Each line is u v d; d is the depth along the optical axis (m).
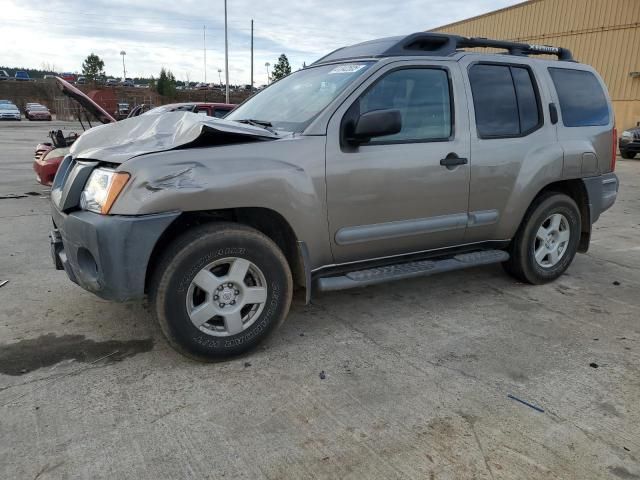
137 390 2.84
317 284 3.49
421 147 3.65
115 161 2.91
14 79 66.94
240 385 2.92
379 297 4.33
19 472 2.20
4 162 13.71
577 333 3.67
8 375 2.97
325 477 2.21
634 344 3.51
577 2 22.06
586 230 4.92
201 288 3.02
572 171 4.52
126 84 77.31
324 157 3.28
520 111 4.25
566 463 2.31
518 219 4.29
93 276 2.97
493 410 2.71
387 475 2.23
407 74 3.66
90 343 3.38
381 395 2.84
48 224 6.77
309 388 2.90
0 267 4.91
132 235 2.78
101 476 2.19
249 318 3.23
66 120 43.62
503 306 4.16
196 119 3.14
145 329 3.58
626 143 17.02
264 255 3.14
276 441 2.44
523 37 24.70
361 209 3.47
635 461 2.33
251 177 3.00
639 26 20.03
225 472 2.23
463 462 2.31
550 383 2.98
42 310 3.88
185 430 2.50
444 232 3.92
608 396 2.86
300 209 3.21
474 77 4.00
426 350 3.38
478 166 3.94
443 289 4.54
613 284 4.77
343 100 3.39
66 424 2.53
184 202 2.85
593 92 4.82
